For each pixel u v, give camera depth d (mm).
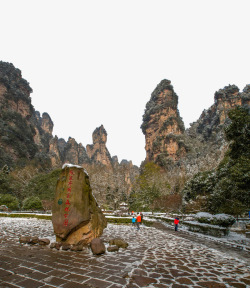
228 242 10312
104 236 11680
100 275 4973
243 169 12328
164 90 105125
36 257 6406
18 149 71062
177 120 97562
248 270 5801
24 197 41031
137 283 4555
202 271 5586
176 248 8641
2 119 73938
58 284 4367
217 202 20922
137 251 7723
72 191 8242
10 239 9266
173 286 4465
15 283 4359
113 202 44938
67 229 7836
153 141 95375
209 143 86500
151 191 41719
